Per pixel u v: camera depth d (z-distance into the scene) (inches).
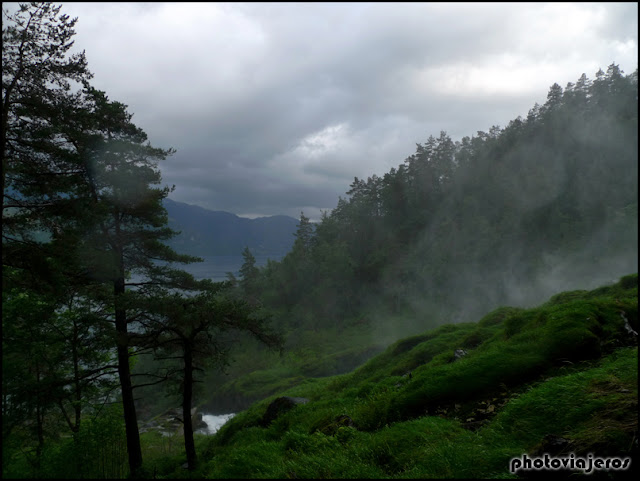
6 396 435.2
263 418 671.8
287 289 3649.1
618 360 271.7
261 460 306.7
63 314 564.7
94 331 572.4
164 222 636.7
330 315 3366.1
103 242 568.4
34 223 486.0
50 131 476.4
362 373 797.9
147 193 587.8
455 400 331.0
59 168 523.8
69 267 515.5
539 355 333.4
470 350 529.7
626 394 205.2
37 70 464.1
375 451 268.1
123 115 617.3
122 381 577.6
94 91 560.1
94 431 494.3
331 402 533.0
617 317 357.4
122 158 576.1
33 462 424.2
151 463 703.7
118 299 548.7
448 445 234.1
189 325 603.2
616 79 3425.2
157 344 617.3
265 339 685.9
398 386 499.5
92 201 523.5
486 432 242.5
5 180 442.6
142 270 630.5
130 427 566.9
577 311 371.2
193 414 1487.5
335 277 3508.9
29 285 459.8
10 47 438.3
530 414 235.6
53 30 461.4
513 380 324.5
